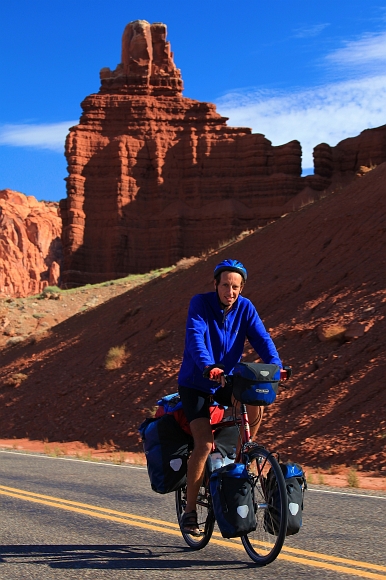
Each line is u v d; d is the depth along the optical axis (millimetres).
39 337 36469
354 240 23734
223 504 4664
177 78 72125
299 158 67125
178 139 69750
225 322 5160
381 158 65938
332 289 21172
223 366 4746
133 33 73312
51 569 4707
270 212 65312
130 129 69938
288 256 26203
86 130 69688
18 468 11359
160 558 4980
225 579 4387
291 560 4848
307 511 6867
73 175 68000
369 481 10711
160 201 67875
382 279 20125
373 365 15648
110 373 24422
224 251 32250
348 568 4621
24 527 6117
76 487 8727
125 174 68188
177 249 65750
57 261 137875
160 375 21969
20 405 25906
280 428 14977
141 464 12711
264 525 4746
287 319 20562
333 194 30906
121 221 66938
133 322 28781
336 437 13586
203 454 4965
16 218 138125
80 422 21703
